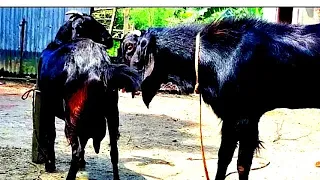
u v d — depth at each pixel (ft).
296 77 7.45
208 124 15.03
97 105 7.64
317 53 7.34
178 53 7.60
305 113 17.29
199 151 11.58
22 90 21.31
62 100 8.33
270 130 14.46
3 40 24.81
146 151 11.34
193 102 19.84
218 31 7.52
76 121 7.67
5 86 22.24
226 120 7.56
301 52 7.36
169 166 10.12
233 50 7.38
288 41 7.44
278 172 10.01
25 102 18.01
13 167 9.51
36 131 9.61
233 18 7.65
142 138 12.75
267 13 20.21
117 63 7.86
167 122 15.29
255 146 7.65
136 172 9.59
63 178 9.03
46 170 9.36
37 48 25.04
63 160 10.21
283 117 16.61
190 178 9.34
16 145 11.29
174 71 7.74
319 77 7.43
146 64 7.61
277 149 12.05
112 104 7.97
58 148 11.18
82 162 8.66
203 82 7.57
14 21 24.82
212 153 11.44
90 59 7.71
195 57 7.48
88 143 11.73
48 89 8.50
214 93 7.54
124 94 21.08
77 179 8.97
